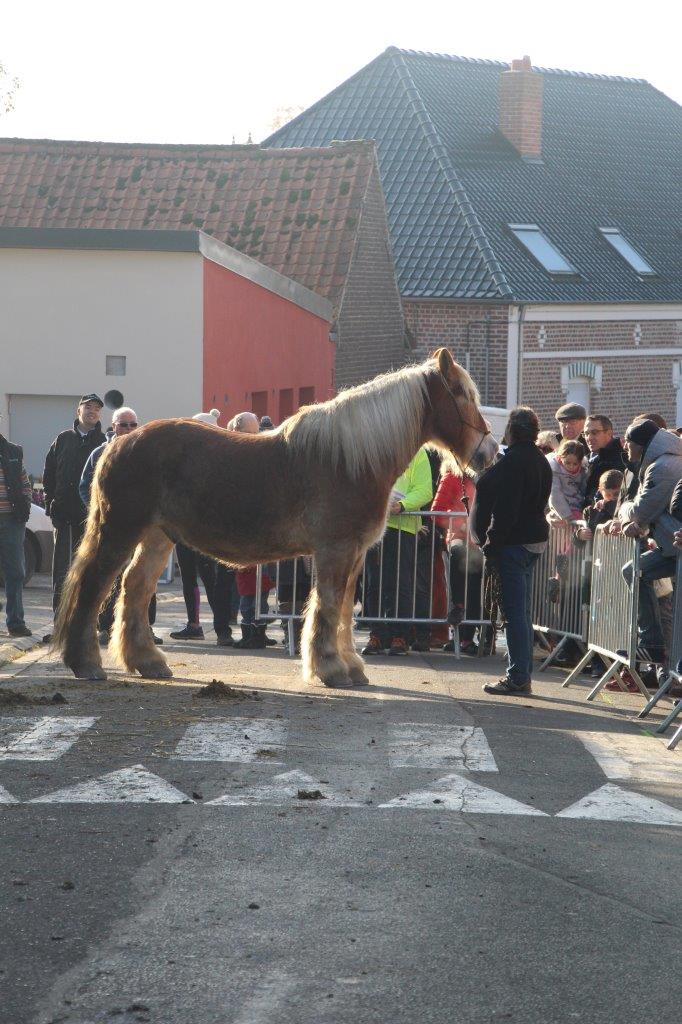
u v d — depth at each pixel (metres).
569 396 36.72
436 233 36.22
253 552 9.36
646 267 38.38
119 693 9.03
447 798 6.74
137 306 21.17
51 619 13.95
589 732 8.52
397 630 11.84
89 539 9.62
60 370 21.33
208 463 9.28
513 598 9.77
